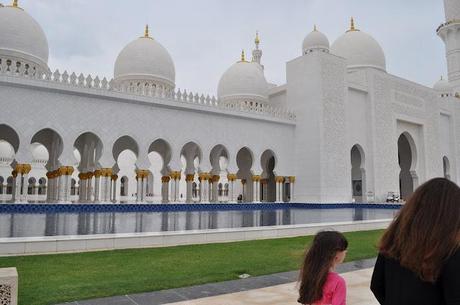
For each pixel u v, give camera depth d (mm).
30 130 16281
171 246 8312
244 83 28672
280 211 20469
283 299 4375
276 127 24672
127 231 10336
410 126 29953
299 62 25750
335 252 2047
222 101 29094
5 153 33406
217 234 9148
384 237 1684
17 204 15625
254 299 4379
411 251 1487
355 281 5281
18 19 21219
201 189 21281
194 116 21188
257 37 37781
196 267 6090
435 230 1476
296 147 25344
